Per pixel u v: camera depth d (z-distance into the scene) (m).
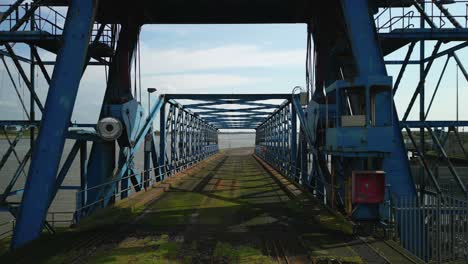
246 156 86.56
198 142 53.88
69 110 11.73
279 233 11.77
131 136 16.22
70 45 11.89
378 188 11.34
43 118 11.67
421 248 11.45
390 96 11.48
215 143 91.88
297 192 20.30
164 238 11.23
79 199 13.49
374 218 11.48
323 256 9.16
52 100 11.73
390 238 11.05
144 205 17.19
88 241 10.88
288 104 33.47
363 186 11.34
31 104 15.17
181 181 28.44
